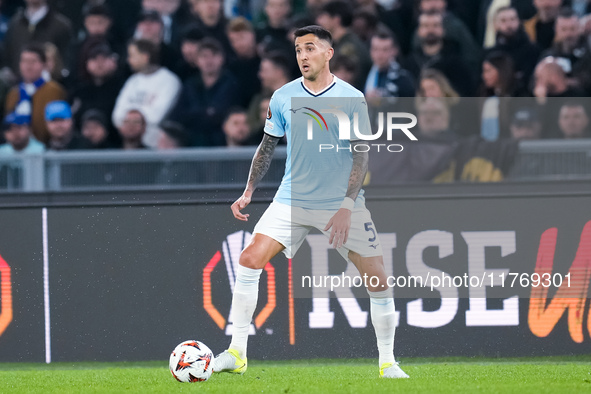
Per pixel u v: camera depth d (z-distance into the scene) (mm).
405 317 17469
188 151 22016
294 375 15227
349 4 28328
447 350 17438
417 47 28266
